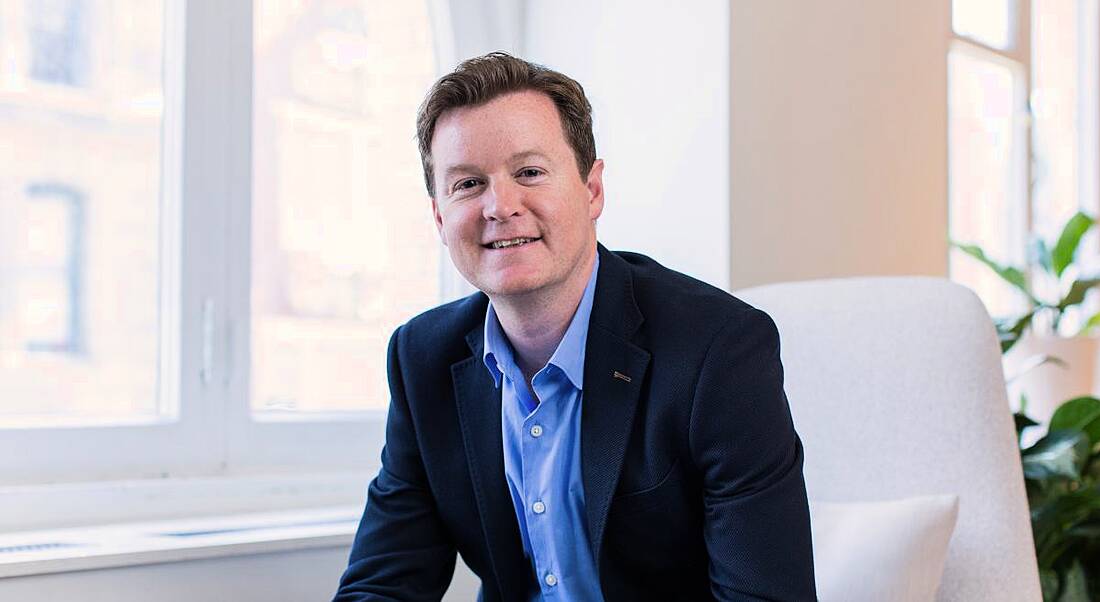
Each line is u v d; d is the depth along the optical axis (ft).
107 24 6.84
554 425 4.68
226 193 7.09
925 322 5.65
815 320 5.94
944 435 5.43
